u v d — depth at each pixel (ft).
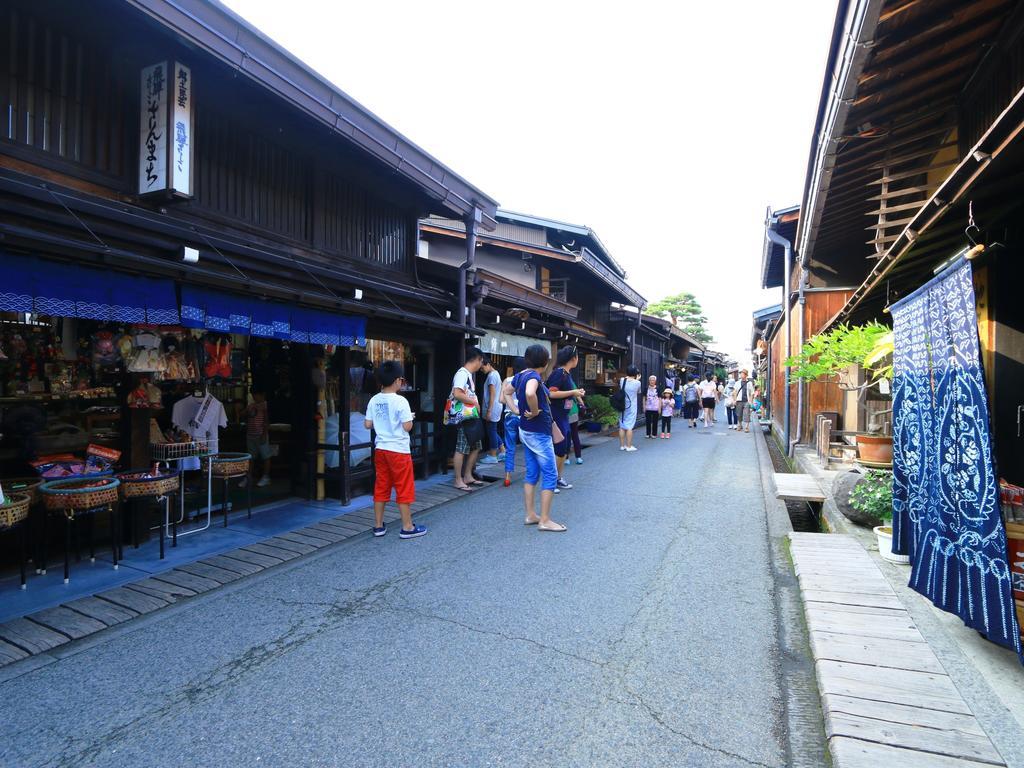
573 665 9.66
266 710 8.38
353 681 9.17
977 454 8.74
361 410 24.21
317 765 7.20
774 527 18.07
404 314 21.29
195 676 9.33
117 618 11.35
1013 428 12.70
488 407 29.66
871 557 14.19
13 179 12.16
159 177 14.62
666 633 10.82
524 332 35.81
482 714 8.27
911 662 8.89
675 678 9.23
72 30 13.85
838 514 18.37
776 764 7.15
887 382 18.97
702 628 11.02
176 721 8.11
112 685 9.05
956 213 10.08
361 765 7.20
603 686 9.00
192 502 20.48
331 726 8.00
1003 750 6.93
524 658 9.89
